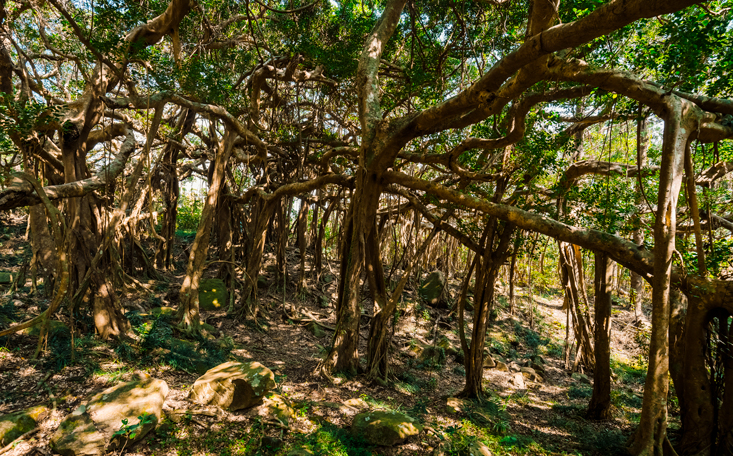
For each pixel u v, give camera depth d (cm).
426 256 2098
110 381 712
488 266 993
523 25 983
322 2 1262
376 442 673
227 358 1011
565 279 1380
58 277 971
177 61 1019
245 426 655
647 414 594
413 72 1101
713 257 712
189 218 2750
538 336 1772
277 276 1681
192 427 625
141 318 1080
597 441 795
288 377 956
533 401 1066
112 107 888
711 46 504
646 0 342
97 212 984
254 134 1178
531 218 780
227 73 1221
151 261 1738
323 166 1295
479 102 600
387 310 1011
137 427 557
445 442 709
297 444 628
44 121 708
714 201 838
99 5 819
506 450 730
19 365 715
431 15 1190
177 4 932
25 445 521
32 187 713
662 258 568
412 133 787
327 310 1680
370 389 955
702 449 687
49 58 1195
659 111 576
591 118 830
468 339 1600
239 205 1723
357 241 1012
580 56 644
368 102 954
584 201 899
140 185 1766
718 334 704
